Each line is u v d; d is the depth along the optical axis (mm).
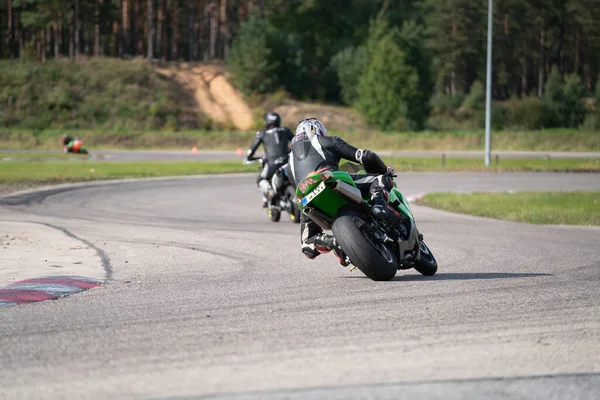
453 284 30078
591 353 19297
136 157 199250
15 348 20000
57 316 24172
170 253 41688
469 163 176125
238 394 15875
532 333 21422
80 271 34625
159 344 20266
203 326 22484
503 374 17344
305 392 15969
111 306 25859
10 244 44656
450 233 53000
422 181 122875
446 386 16406
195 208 76062
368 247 29328
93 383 16781
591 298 26828
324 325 22453
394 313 24172
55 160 173625
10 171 127312
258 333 21469
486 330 21750
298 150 30562
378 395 15742
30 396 15891
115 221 61562
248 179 123812
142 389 16297
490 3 161000
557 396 15797
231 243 46688
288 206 60844
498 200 82812
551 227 57781
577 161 187875
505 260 38406
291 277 32594
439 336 21016
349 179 29109
